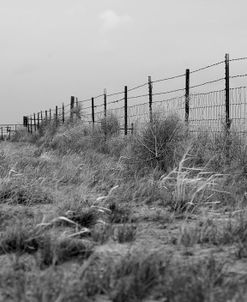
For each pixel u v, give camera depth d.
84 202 7.67
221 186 8.23
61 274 4.04
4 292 3.91
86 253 4.94
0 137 40.28
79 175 10.73
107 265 4.43
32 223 6.13
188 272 4.13
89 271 4.34
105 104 22.55
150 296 3.79
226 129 11.55
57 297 3.59
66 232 5.95
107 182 9.86
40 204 8.11
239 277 4.16
